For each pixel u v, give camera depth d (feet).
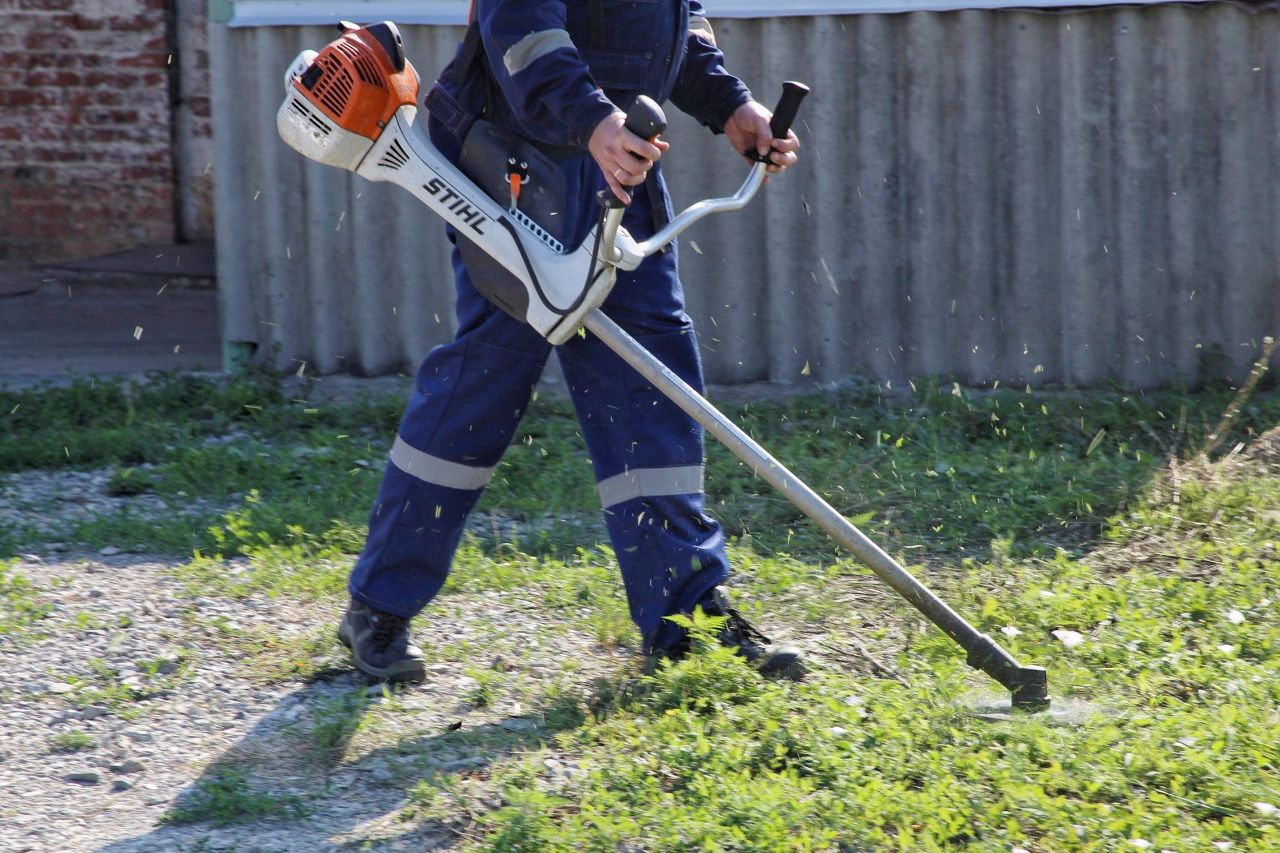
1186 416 77.30
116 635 49.65
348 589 46.60
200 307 123.95
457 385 43.42
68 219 143.43
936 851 32.42
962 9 83.15
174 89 142.61
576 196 41.42
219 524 62.95
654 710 41.19
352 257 88.43
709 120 46.06
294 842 35.35
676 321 43.88
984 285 85.76
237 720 43.19
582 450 73.82
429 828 35.81
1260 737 37.35
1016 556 57.41
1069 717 39.65
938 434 75.25
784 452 70.69
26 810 37.63
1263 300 83.87
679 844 33.35
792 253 86.53
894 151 85.15
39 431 79.87
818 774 36.27
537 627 50.26
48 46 139.95
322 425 80.94
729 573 44.21
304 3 86.07
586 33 41.75
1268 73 82.02
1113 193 84.12
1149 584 50.93
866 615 50.26
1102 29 82.69
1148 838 32.81
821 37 84.43
